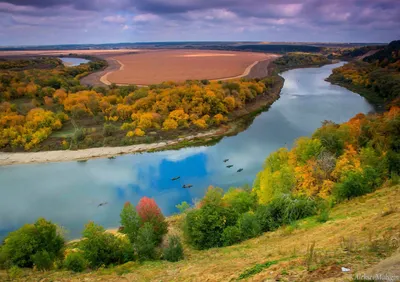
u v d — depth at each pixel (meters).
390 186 38.78
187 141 93.19
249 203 42.97
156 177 69.12
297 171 43.94
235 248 31.50
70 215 55.34
